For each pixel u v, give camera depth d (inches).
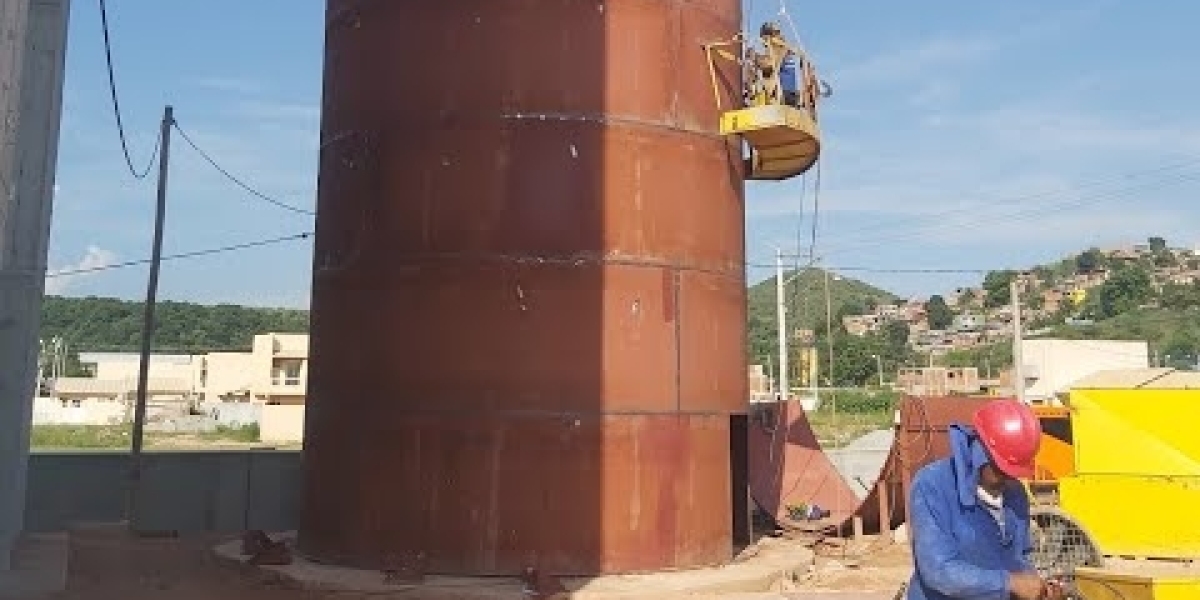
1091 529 475.8
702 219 661.3
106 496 959.0
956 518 195.6
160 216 1031.6
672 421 622.8
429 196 618.5
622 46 637.9
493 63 621.9
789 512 940.0
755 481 991.6
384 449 606.9
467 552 583.2
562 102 620.7
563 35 626.2
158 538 836.6
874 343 5339.6
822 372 4515.3
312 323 682.8
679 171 650.8
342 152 667.4
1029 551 217.6
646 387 615.2
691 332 642.2
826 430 3011.8
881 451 2143.2
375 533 602.2
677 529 616.1
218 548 695.7
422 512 592.4
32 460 941.8
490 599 538.3
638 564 597.6
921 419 778.8
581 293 606.5
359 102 657.6
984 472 196.9
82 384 4559.5
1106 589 386.9
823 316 5152.6
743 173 729.0
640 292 621.3
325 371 652.7
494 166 614.2
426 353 604.4
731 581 592.4
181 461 962.1
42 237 706.2
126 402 4138.8
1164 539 462.9
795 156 772.0
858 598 580.1
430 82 627.8
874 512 847.1
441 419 596.1
